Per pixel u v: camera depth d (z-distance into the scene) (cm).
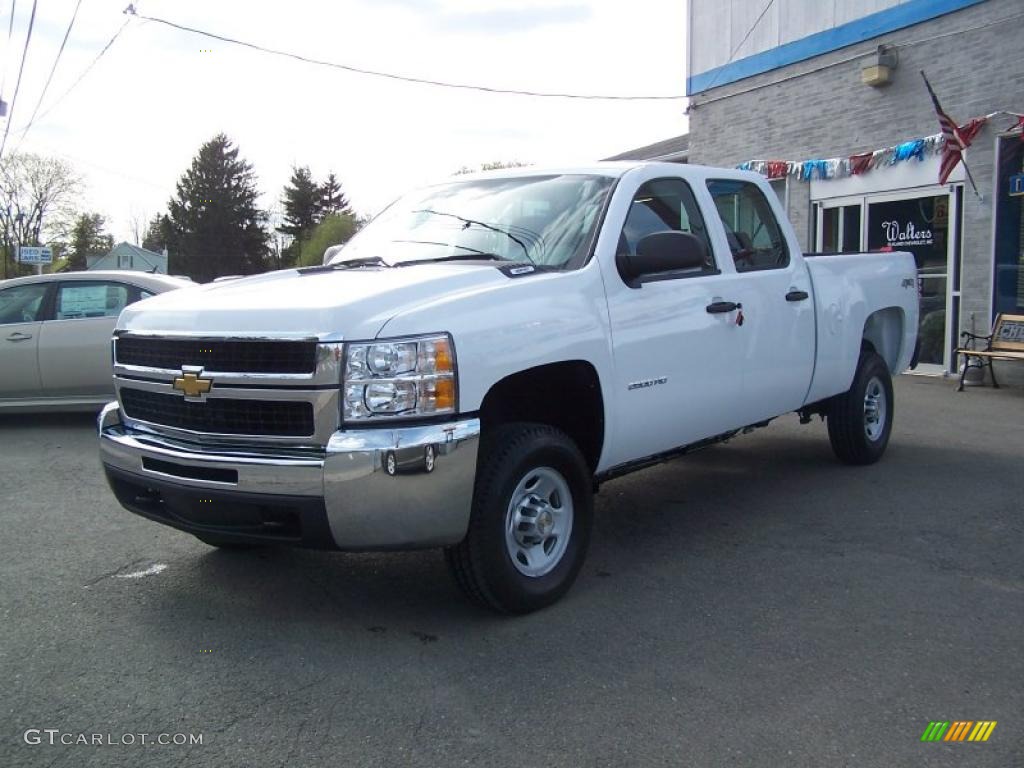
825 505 589
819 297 608
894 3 1191
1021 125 1037
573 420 444
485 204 512
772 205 596
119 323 443
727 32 1486
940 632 389
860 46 1253
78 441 834
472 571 386
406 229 519
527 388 430
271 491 358
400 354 354
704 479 668
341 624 402
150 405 414
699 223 525
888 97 1220
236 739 305
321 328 355
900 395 1042
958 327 1155
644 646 376
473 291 388
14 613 416
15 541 526
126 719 319
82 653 373
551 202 488
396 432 350
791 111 1379
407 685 343
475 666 359
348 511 350
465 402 364
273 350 365
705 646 376
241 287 430
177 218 7081
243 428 375
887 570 466
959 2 1107
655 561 485
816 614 409
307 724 314
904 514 565
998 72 1074
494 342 378
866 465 698
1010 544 504
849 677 348
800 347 585
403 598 433
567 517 425
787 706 326
